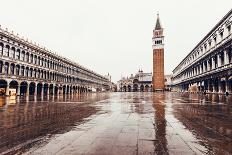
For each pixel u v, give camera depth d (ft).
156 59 367.66
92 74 399.44
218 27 145.18
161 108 48.49
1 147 16.67
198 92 200.23
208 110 43.09
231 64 118.83
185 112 39.78
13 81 149.69
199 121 28.96
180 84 337.52
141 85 488.85
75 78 296.92
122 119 31.53
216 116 34.01
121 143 17.66
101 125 26.48
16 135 21.01
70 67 274.16
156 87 362.12
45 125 26.73
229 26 127.34
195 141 18.10
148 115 35.83
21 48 160.66
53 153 15.10
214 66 153.99
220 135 20.33
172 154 14.62
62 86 239.30
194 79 224.53
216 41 150.20
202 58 182.60
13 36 149.28
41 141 18.54
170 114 36.88
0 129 24.17
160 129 23.53
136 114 37.47
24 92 169.17
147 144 17.28
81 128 24.56
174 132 21.86
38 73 187.83
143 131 22.52
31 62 175.63
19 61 156.35
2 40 137.69
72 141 18.51
